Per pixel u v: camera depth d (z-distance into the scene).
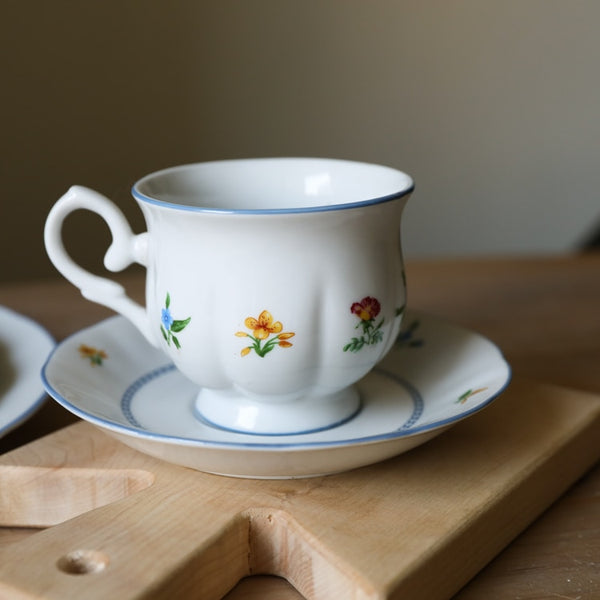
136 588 0.28
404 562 0.29
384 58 0.92
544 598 0.31
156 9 0.82
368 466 0.34
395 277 0.35
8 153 0.81
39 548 0.29
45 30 0.79
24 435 0.38
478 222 1.03
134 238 0.35
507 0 0.94
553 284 0.54
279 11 0.87
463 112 0.97
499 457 0.35
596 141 1.02
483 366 0.38
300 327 0.33
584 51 0.99
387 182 0.36
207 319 0.33
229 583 0.31
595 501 0.36
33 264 0.85
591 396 0.39
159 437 0.31
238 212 0.31
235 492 0.32
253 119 0.90
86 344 0.39
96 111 0.83
